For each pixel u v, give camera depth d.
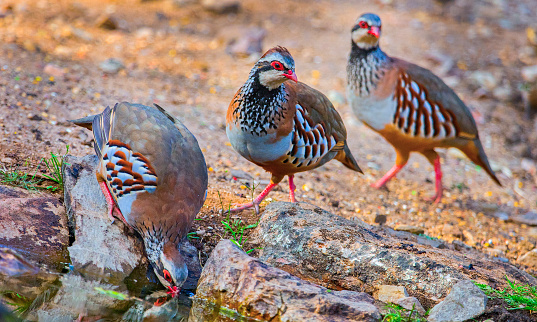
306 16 23.39
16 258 7.02
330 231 8.30
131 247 7.86
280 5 23.95
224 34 19.77
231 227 8.87
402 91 11.32
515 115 18.20
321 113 8.97
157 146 7.62
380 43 21.27
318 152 8.98
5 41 14.70
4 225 7.56
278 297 6.87
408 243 8.71
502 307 7.22
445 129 11.74
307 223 8.49
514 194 13.99
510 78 20.28
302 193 10.82
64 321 6.48
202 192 7.91
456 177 14.34
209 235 8.61
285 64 7.82
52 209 8.16
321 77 17.94
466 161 15.42
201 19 21.19
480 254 9.91
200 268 7.99
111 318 6.71
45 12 18.39
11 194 8.13
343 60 19.64
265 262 8.03
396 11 25.97
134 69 15.59
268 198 10.04
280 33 21.09
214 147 12.05
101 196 8.34
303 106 8.61
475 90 19.19
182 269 7.25
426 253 8.28
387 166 14.00
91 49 16.44
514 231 11.83
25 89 11.94
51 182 8.93
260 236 8.57
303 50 19.91
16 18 17.19
